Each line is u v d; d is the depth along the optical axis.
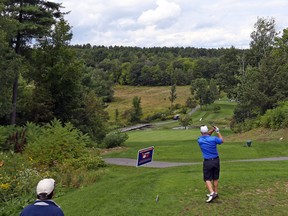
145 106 127.00
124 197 9.83
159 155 23.61
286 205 8.71
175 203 9.06
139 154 13.18
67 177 14.20
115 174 17.12
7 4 30.39
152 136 51.81
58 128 19.44
